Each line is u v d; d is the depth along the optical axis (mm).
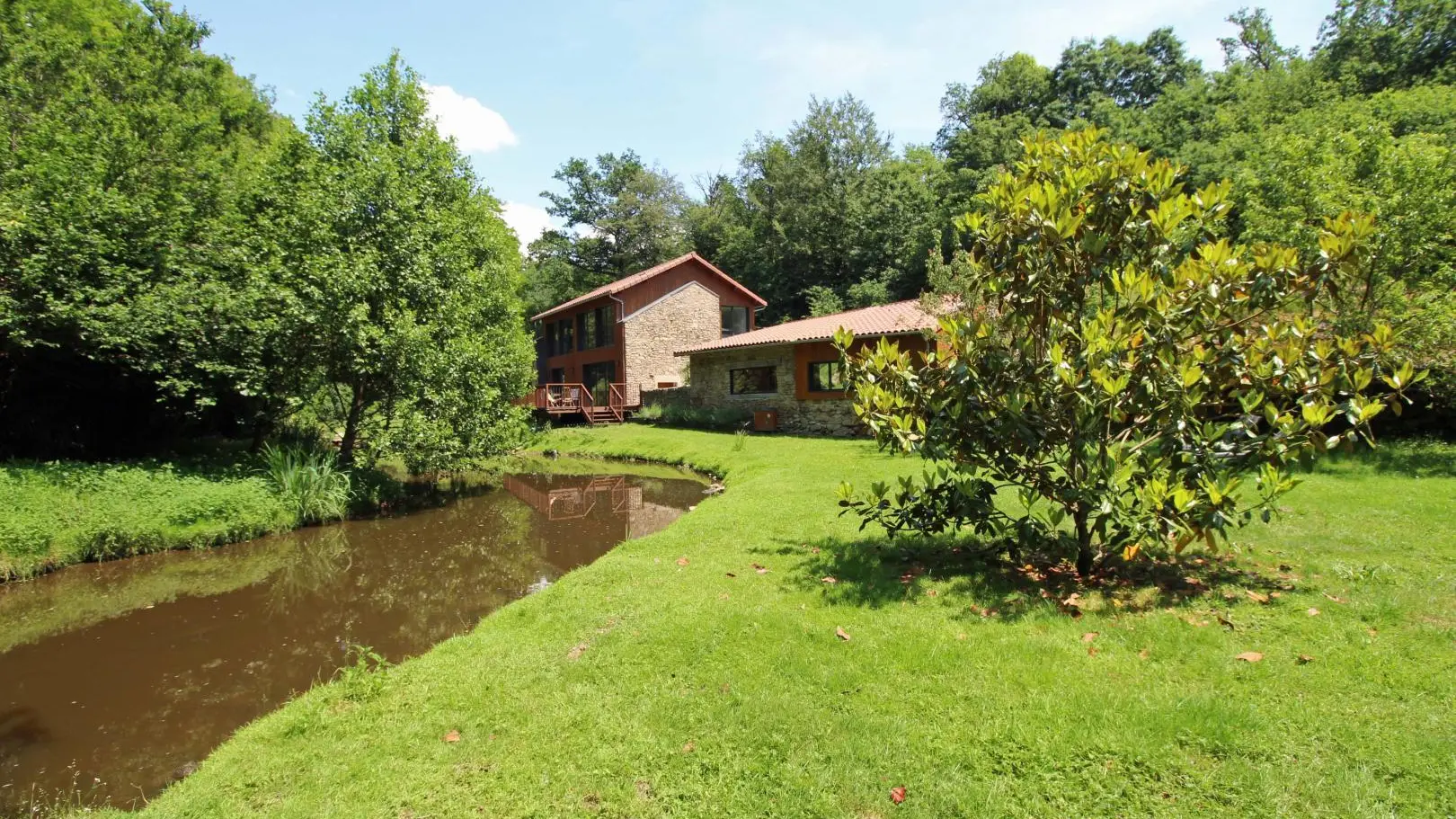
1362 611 4000
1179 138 27906
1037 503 7281
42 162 10547
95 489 9477
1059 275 4895
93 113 12391
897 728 3150
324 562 8781
